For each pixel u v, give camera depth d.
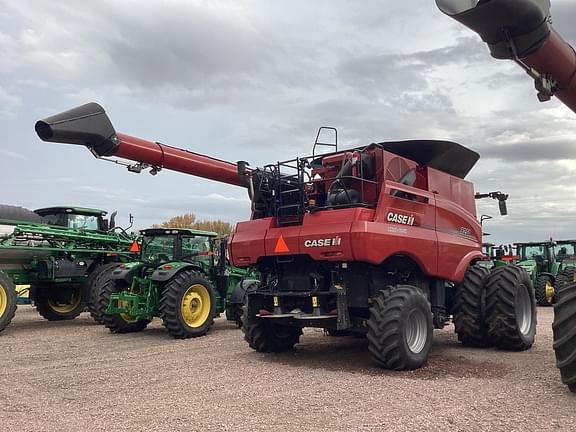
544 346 8.04
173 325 9.32
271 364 6.68
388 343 6.02
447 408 4.46
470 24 4.07
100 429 4.04
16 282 11.93
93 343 8.95
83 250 12.64
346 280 6.64
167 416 4.36
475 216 8.34
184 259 10.61
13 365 6.91
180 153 8.73
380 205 6.29
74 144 7.68
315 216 6.57
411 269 7.02
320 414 4.36
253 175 7.59
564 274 16.84
